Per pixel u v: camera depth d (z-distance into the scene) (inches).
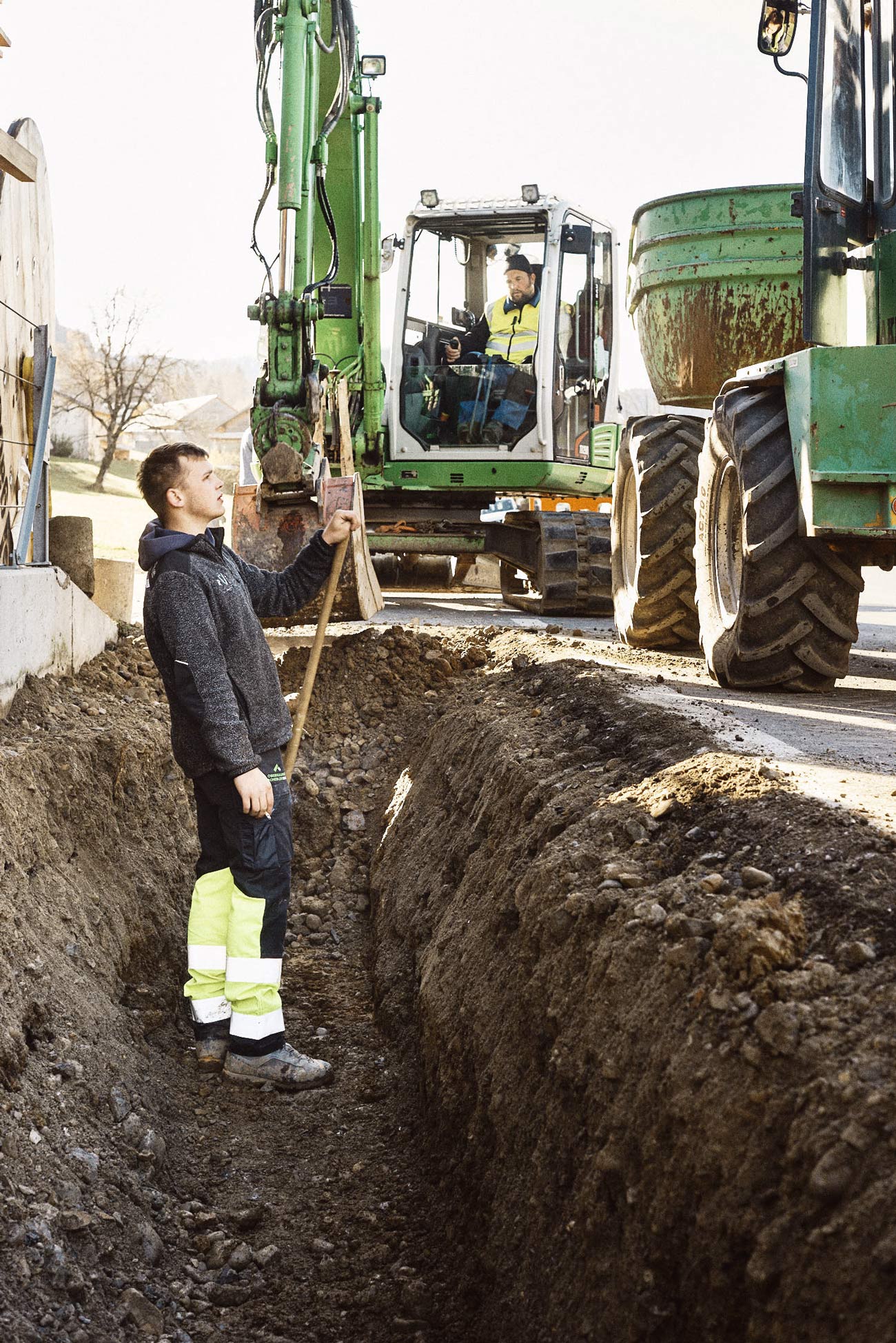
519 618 346.3
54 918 143.9
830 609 179.6
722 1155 75.1
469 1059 124.4
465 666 265.6
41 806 153.6
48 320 266.5
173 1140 134.2
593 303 370.6
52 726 177.5
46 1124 116.2
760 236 246.1
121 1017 145.8
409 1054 150.1
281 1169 133.0
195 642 138.6
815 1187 66.8
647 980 91.8
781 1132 72.5
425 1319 106.7
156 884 179.9
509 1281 98.3
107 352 1940.2
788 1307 65.7
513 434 362.9
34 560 217.9
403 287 362.3
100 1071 130.5
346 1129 140.6
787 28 186.7
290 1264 117.0
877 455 161.8
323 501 245.9
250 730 145.9
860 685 201.5
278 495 253.0
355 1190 128.1
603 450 386.9
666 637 245.9
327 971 189.2
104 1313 101.8
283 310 253.1
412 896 178.4
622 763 141.3
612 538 272.2
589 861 113.3
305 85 259.6
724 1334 71.6
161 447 143.5
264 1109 144.9
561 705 184.1
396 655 267.0
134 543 1033.5
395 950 174.9
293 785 237.3
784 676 185.5
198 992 153.0
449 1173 122.4
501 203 354.0
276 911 148.3
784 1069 74.9
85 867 161.8
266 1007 149.1
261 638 148.2
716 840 107.3
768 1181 71.8
